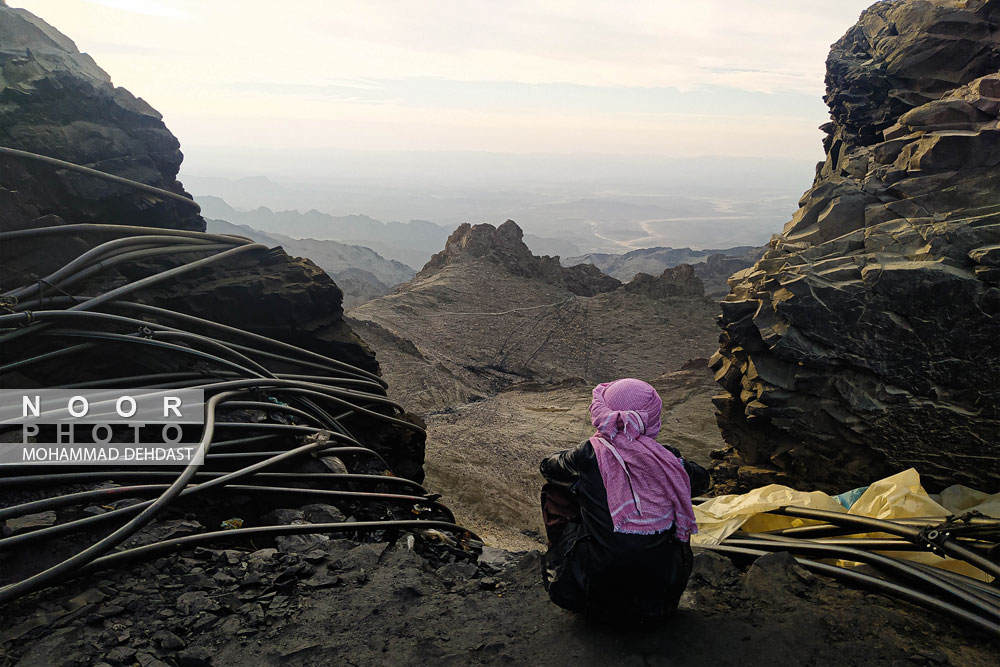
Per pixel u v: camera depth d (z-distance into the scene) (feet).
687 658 10.23
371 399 29.76
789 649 10.44
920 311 48.24
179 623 11.55
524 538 64.90
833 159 77.25
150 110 33.63
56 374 22.35
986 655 10.31
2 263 23.67
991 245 47.85
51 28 32.19
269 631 11.45
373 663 10.55
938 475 48.37
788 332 52.42
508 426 132.16
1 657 10.28
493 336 234.79
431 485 82.17
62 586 12.41
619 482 10.03
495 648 10.84
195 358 26.03
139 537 14.44
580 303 274.77
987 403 46.73
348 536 18.39
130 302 24.66
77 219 27.53
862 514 16.70
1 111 26.61
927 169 54.85
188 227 33.27
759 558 13.51
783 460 55.88
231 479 16.79
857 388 50.65
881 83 67.62
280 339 31.09
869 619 11.24
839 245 54.24
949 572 12.75
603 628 11.13
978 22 63.00
